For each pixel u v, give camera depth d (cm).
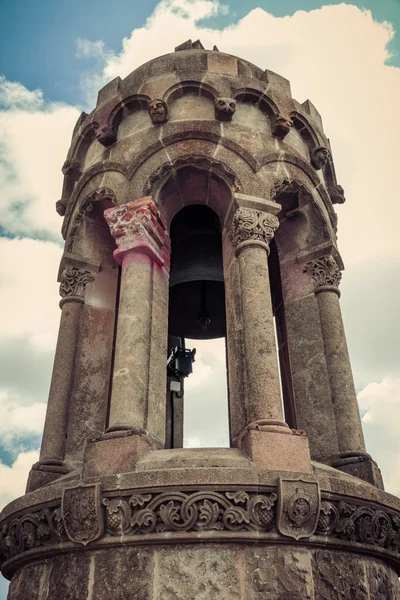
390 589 566
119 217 704
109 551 500
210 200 765
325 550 515
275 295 866
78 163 862
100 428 711
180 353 1186
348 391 692
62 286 783
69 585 502
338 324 739
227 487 495
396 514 582
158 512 490
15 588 573
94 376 737
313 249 794
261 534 489
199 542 488
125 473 508
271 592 472
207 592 468
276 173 749
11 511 575
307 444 553
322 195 818
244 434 560
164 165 729
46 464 656
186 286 1152
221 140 740
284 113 806
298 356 744
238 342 640
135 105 807
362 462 639
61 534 520
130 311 637
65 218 865
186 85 786
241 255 669
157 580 475
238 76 823
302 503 497
